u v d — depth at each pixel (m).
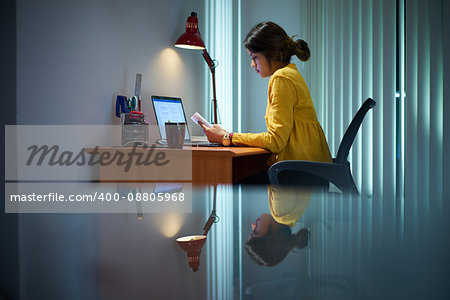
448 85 3.15
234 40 3.93
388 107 3.44
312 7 3.78
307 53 2.08
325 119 3.74
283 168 1.56
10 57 1.65
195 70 3.22
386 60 3.43
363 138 3.56
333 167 1.57
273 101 1.87
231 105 3.89
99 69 2.12
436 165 3.23
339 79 3.67
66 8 1.89
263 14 3.99
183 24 3.02
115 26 2.24
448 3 3.15
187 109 3.10
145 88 2.54
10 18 1.64
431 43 3.22
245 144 1.90
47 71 1.79
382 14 3.45
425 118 3.28
